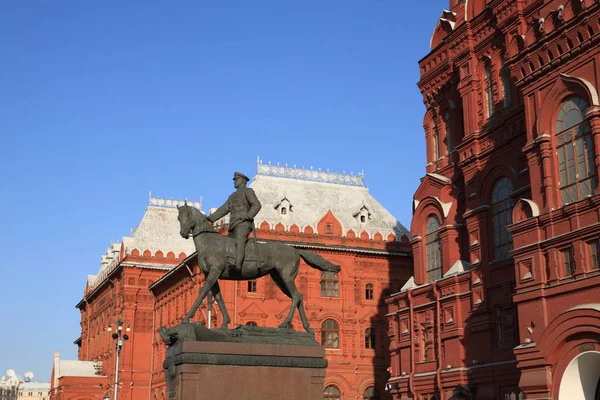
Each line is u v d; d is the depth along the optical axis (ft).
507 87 142.31
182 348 66.80
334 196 244.01
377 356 219.20
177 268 237.86
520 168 134.21
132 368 264.72
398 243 229.86
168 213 297.12
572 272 104.53
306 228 220.43
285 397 69.05
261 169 239.91
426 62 172.24
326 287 219.41
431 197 161.48
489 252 139.03
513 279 131.13
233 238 74.95
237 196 76.13
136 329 269.03
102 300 317.01
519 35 130.41
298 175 243.60
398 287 227.81
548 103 113.09
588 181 105.70
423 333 157.07
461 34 156.25
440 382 145.38
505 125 138.51
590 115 104.06
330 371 211.82
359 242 224.94
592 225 100.89
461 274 145.28
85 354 346.13
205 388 66.44
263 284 213.25
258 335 71.10
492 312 136.15
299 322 212.64
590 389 103.96
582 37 108.17
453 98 162.91
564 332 101.86
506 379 129.49
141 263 272.72
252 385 68.18
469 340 141.28
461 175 154.61
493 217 140.36
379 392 216.74
